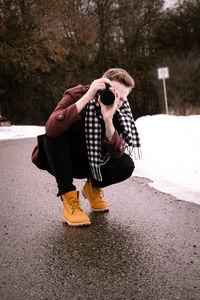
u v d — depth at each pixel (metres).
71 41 25.45
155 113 25.98
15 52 16.12
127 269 1.88
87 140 2.56
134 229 2.45
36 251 2.18
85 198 3.03
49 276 1.85
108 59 26.52
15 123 24.95
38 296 1.66
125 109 2.71
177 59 24.38
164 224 2.51
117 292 1.66
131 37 26.48
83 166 2.78
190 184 3.48
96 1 25.47
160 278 1.77
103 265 1.94
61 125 2.43
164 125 7.92
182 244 2.17
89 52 26.47
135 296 1.62
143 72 26.59
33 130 13.69
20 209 3.09
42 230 2.54
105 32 26.11
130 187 3.56
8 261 2.06
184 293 1.62
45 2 16.27
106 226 2.54
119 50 26.73
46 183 4.10
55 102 25.75
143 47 26.94
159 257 2.01
